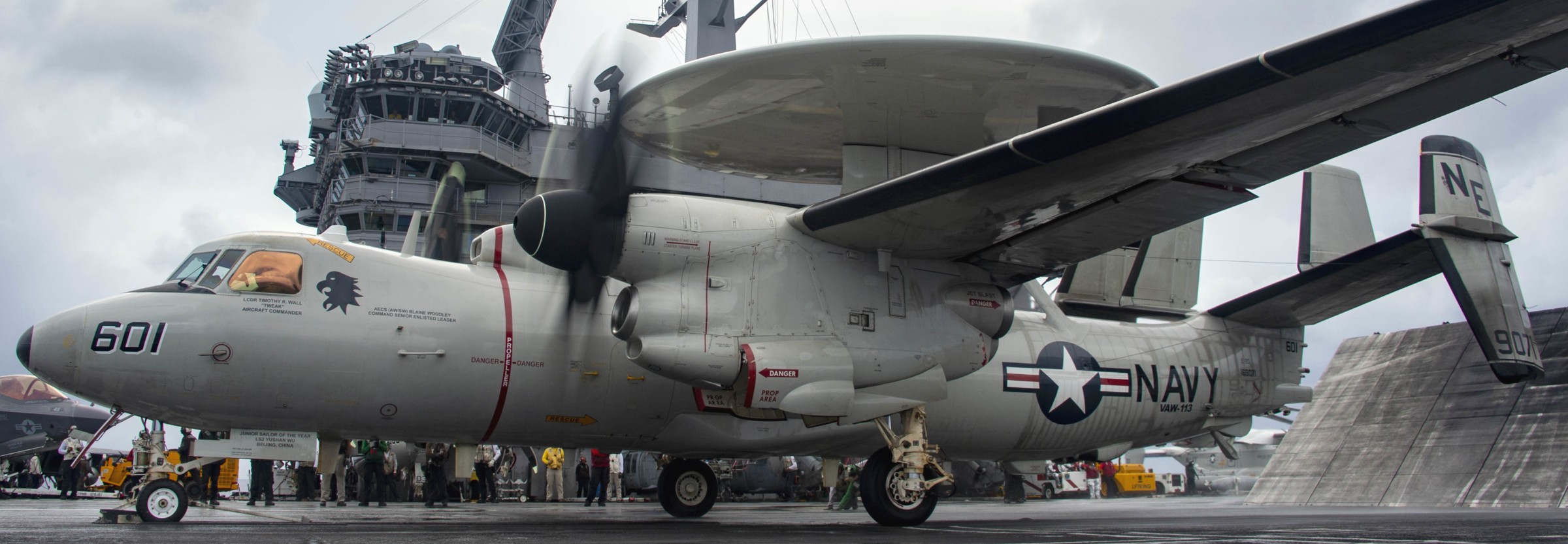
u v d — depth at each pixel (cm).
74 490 1639
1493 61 581
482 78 3525
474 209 3562
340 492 1459
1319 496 1593
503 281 904
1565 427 1363
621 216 788
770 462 2194
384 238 3384
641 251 789
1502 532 699
